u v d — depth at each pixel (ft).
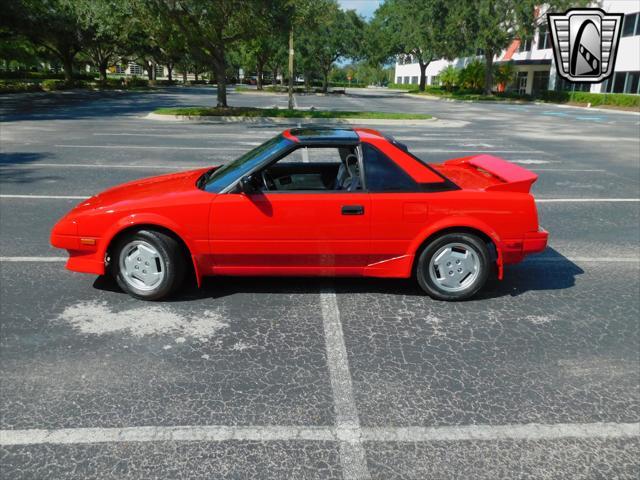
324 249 14.65
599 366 11.97
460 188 14.78
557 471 8.68
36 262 18.02
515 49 183.93
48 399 10.32
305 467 8.64
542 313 14.75
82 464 8.64
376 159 14.64
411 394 10.75
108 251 14.90
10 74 182.80
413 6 172.35
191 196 14.43
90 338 12.80
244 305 14.88
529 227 14.80
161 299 15.06
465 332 13.51
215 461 8.75
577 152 48.83
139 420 9.75
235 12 77.82
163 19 75.66
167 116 75.25
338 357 12.16
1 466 8.55
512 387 11.07
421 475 8.52
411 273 15.35
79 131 58.29
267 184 15.72
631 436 9.59
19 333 12.97
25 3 125.18
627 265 18.94
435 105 133.08
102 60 192.85
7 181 31.01
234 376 11.28
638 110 114.42
